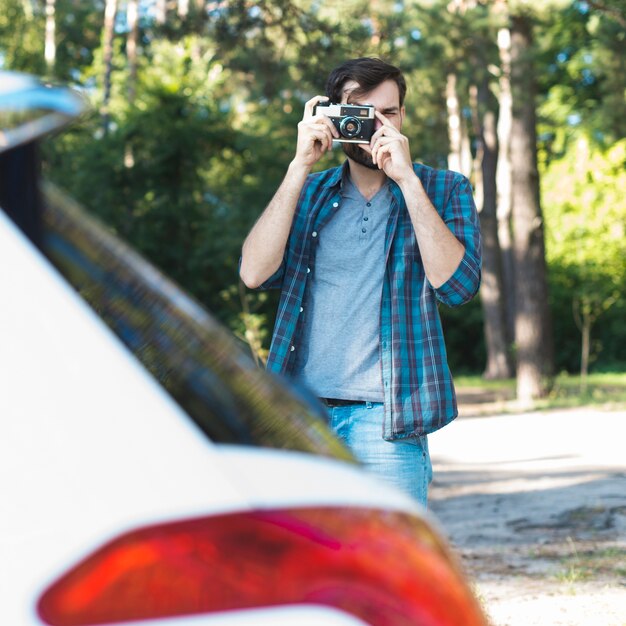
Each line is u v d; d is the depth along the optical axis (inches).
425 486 186.4
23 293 64.9
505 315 1835.6
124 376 63.9
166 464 61.7
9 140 66.6
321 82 911.0
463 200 192.4
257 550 61.1
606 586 320.2
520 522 440.1
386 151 179.0
